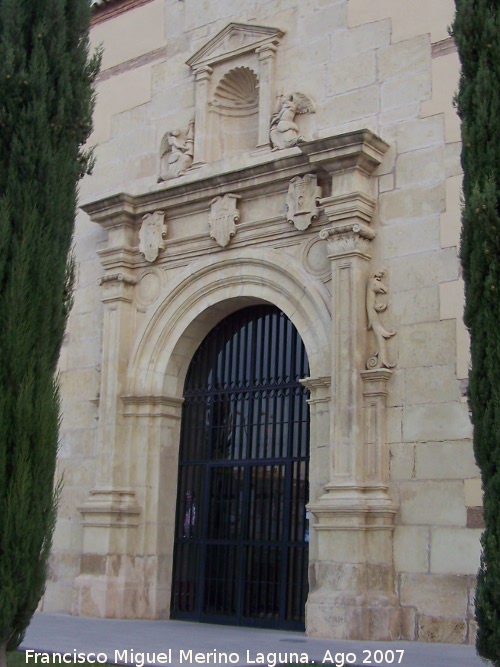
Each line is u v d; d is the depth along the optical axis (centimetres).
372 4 1431
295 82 1496
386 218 1346
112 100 1766
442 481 1229
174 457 1584
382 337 1303
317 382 1360
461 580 1191
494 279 880
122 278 1614
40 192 931
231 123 1611
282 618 1402
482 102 928
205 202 1552
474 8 966
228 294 1515
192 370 1616
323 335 1369
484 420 858
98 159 1756
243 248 1496
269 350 1523
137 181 1691
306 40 1496
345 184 1358
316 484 1337
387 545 1248
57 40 988
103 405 1592
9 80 951
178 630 1336
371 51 1418
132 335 1616
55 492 896
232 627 1426
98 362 1667
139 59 1739
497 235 889
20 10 977
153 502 1547
